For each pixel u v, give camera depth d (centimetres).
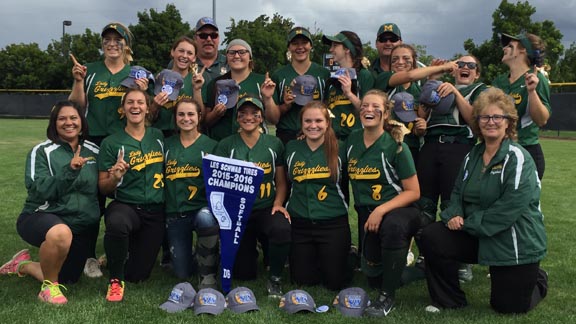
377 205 434
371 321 369
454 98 455
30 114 3331
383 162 423
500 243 369
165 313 374
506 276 374
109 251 403
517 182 363
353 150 439
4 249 542
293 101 507
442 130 463
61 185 401
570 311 390
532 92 428
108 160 440
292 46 529
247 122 449
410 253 528
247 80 530
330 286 444
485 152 392
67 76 4106
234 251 418
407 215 400
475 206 387
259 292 434
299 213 444
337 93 516
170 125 516
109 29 496
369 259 432
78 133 438
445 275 393
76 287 435
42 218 405
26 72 4241
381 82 509
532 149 460
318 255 452
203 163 416
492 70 2908
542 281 412
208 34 604
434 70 486
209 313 372
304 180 440
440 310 391
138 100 444
